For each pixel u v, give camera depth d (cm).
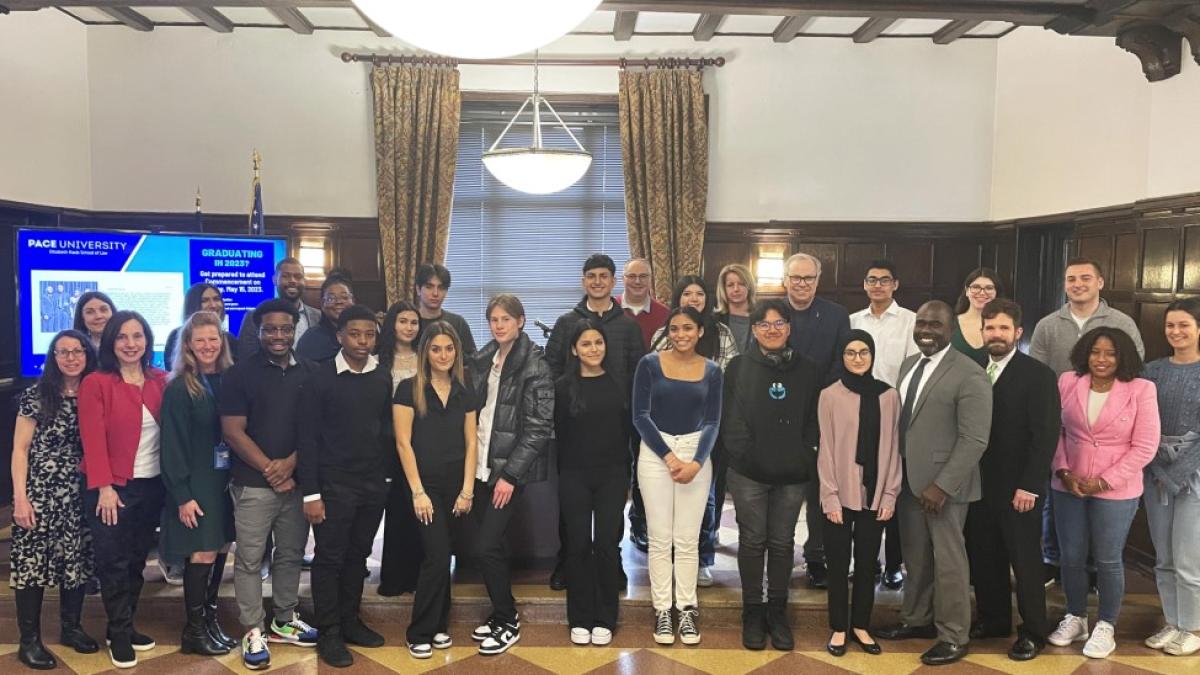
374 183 650
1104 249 527
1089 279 373
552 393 357
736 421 351
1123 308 505
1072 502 351
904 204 666
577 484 356
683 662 343
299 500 348
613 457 358
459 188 671
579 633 360
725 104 659
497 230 675
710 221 664
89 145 634
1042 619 345
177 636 364
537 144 573
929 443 339
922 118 662
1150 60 441
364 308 338
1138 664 339
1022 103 625
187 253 516
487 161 540
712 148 661
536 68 577
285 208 648
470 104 657
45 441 327
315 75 643
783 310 348
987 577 359
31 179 557
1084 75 553
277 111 644
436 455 344
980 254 669
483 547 354
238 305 533
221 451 339
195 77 639
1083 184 555
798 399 348
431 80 636
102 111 635
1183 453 340
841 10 416
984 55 659
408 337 377
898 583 402
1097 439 343
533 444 351
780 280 662
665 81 645
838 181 665
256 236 536
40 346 474
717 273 666
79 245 483
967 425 330
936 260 670
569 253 679
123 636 334
